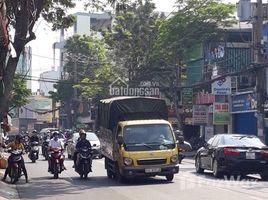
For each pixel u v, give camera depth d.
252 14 34.38
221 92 39.78
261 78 32.03
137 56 52.28
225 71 41.56
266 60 34.69
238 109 41.00
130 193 16.75
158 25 51.59
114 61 56.09
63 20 24.52
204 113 45.12
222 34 44.00
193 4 44.44
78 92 73.62
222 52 42.34
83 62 70.31
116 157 20.56
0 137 29.50
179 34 44.69
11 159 21.02
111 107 21.75
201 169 23.84
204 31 44.03
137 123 20.38
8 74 20.59
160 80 51.34
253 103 38.00
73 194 17.09
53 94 79.31
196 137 47.34
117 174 20.64
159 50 46.47
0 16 16.58
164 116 22.27
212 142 22.69
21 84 49.41
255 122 38.88
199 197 15.34
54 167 22.92
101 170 27.00
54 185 20.19
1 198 16.33
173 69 48.66
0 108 20.53
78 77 70.06
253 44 32.66
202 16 44.22
